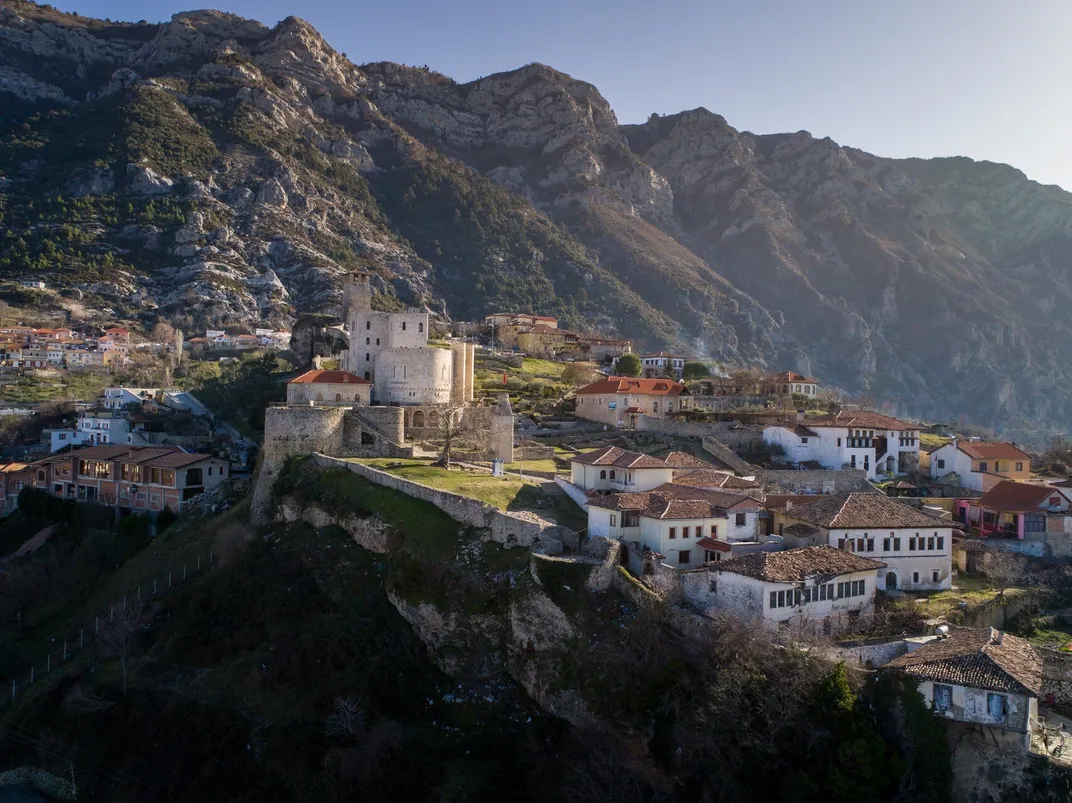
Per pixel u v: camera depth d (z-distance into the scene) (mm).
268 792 54438
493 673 58594
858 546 64188
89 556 94500
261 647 66875
